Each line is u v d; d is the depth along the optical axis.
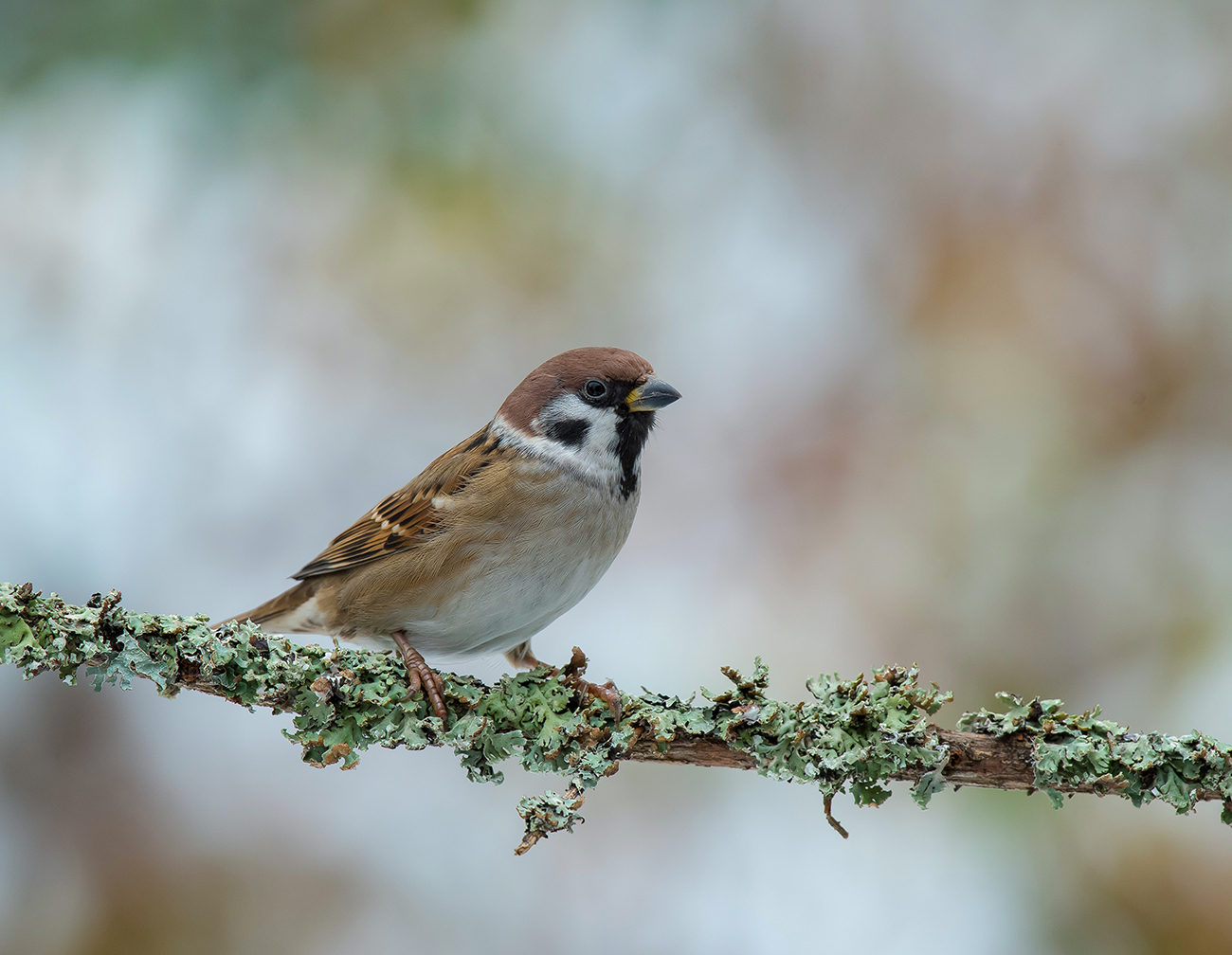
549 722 6.77
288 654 6.83
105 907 10.33
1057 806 6.41
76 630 6.36
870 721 6.53
